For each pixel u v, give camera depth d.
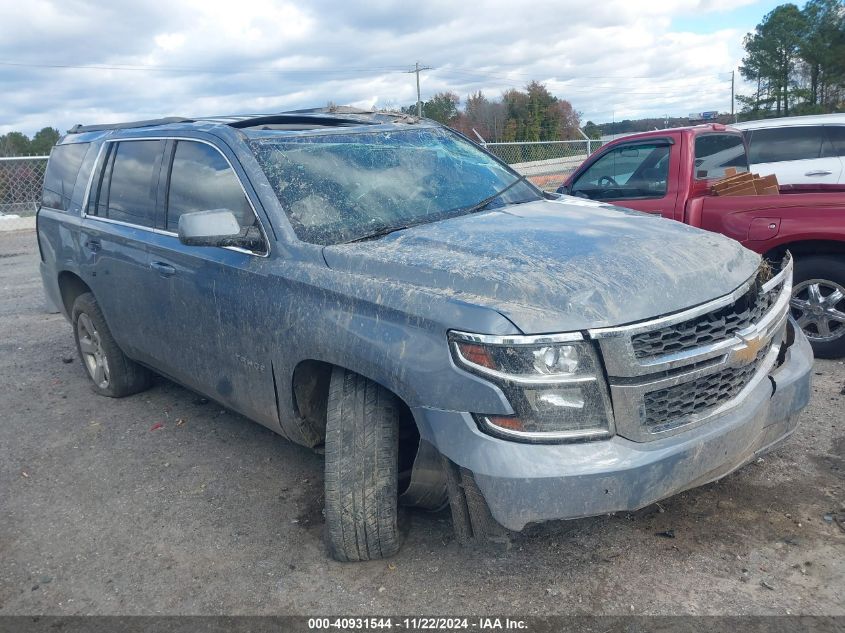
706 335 2.82
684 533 3.34
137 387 5.61
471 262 3.02
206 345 4.06
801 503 3.51
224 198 3.92
